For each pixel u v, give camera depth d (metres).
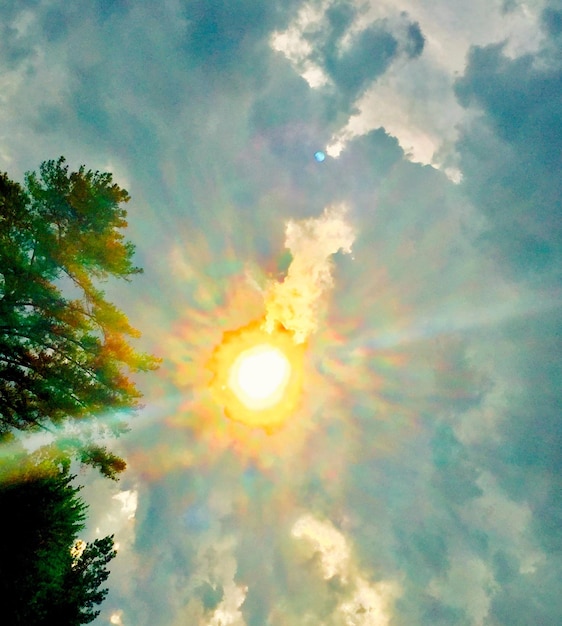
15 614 7.88
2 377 9.52
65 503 9.24
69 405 9.91
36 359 9.86
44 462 9.51
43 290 9.71
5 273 9.26
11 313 9.25
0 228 9.53
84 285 10.62
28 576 8.18
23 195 9.66
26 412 10.05
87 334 10.59
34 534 8.26
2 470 8.76
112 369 10.54
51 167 10.19
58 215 10.50
